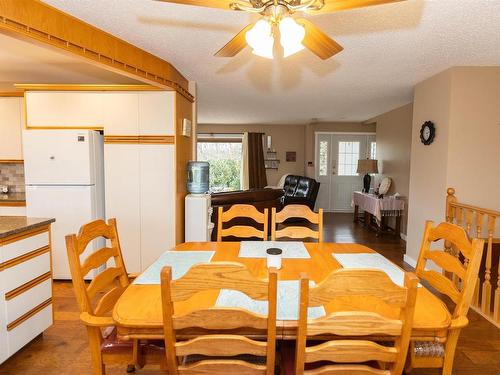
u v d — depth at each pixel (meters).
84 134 3.33
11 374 1.98
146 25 2.37
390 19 2.24
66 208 3.37
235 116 7.09
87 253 3.39
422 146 3.93
